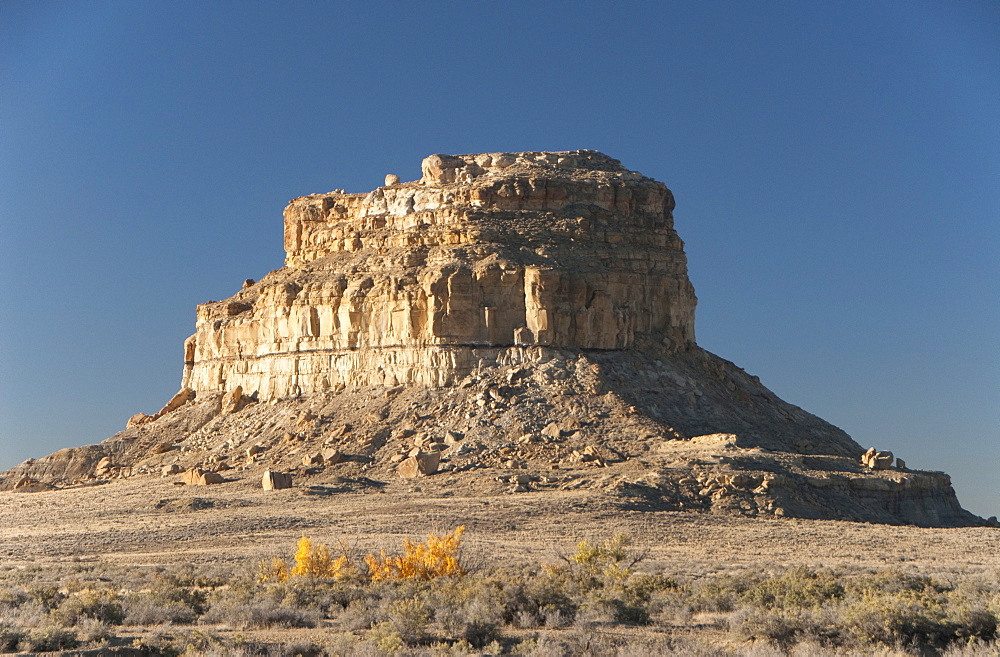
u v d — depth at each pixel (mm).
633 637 39938
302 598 48062
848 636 38625
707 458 101125
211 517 91875
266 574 59969
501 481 98188
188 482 109375
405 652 36500
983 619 38906
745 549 76812
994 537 84000
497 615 43156
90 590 51656
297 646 37750
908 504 102312
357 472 106312
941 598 44375
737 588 51688
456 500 93812
